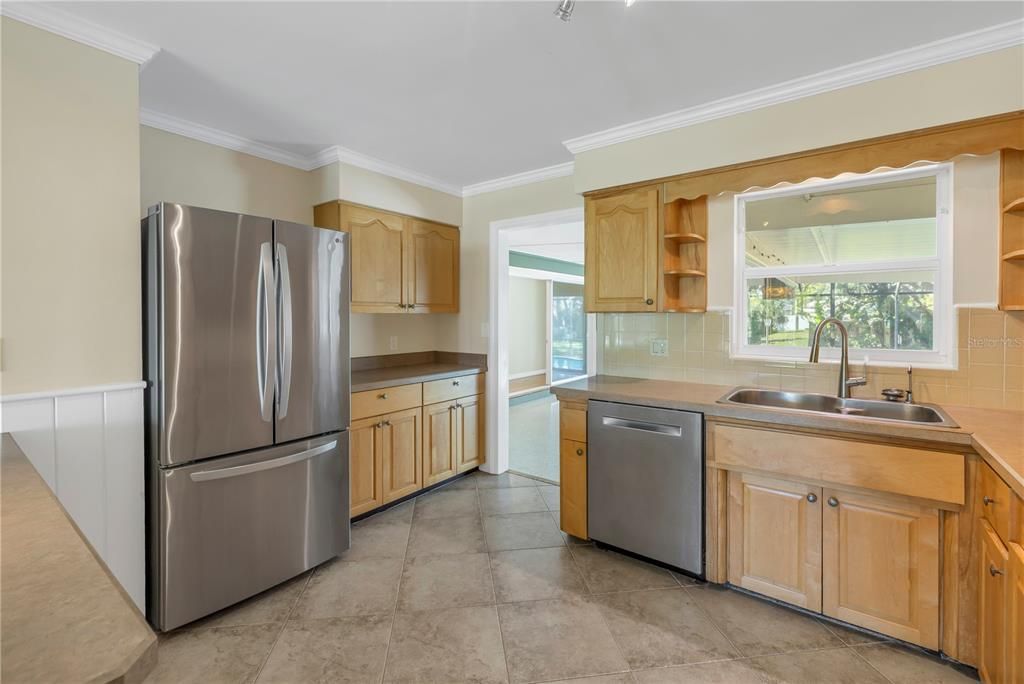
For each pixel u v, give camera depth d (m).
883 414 2.19
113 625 0.58
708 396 2.39
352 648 1.84
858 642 1.85
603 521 2.54
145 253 1.95
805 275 2.56
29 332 1.67
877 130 2.02
